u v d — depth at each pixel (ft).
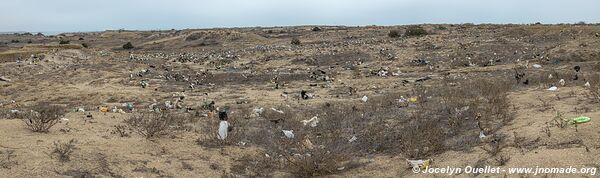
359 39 143.95
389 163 24.56
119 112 42.91
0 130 26.25
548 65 73.97
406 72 79.56
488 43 103.86
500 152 22.49
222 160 26.35
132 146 26.45
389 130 31.58
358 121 35.94
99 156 23.86
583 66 66.95
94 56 122.62
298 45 134.41
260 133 32.78
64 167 21.77
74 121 33.17
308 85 68.49
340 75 77.97
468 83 52.85
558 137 22.97
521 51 91.35
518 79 52.60
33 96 62.69
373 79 71.56
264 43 157.89
